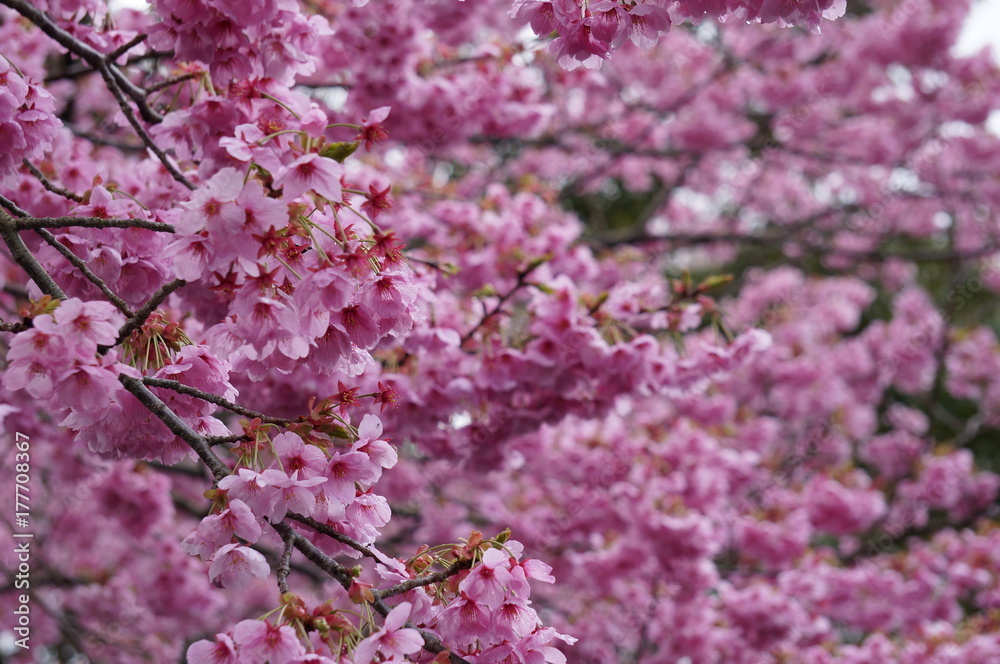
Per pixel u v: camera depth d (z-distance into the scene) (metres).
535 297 3.44
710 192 10.12
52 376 1.66
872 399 9.59
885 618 6.66
